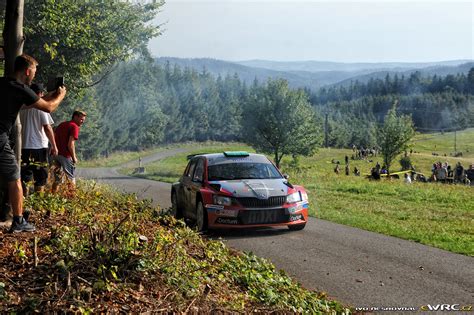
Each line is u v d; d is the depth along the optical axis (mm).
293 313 5668
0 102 5816
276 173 12180
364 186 24625
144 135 129625
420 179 38969
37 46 19094
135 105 125125
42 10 18453
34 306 4305
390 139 50938
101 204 9227
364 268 8070
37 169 8992
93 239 5602
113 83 108375
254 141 48531
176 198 13141
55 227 6375
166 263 5781
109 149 112312
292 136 47594
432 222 13289
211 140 175125
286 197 11086
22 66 5922
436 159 97062
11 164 6098
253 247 9672
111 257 5527
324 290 6875
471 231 11758
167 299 5047
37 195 8383
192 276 5848
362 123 195875
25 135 8891
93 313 4406
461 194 21469
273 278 6863
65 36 18984
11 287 4648
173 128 154625
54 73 20016
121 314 4535
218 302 5363
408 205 17406
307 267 8125
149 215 9141
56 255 5465
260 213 10789
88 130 92625
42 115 9047
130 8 23203
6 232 6223
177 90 168500
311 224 12617
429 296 6582
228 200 10781
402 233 11141
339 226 12336
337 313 5902
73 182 10195
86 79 22969
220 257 7473
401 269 8000
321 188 24375
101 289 4793
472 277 7523
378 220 13359
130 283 5125
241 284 6559
